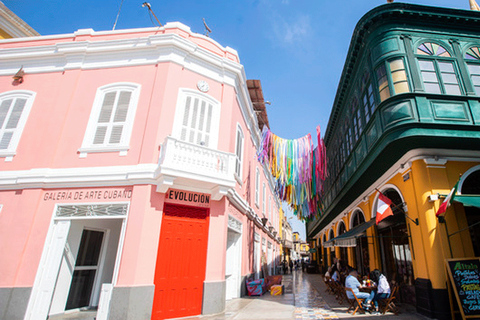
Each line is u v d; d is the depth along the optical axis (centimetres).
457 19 872
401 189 833
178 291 710
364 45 972
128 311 629
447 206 641
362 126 1000
